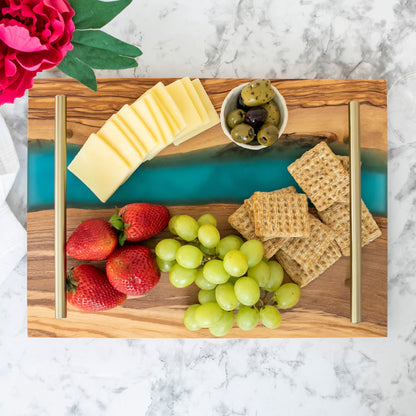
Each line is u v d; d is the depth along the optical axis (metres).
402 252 1.05
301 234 0.92
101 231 0.88
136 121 0.92
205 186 0.98
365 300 0.98
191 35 1.06
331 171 0.94
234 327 0.97
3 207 0.99
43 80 0.97
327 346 1.06
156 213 0.91
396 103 1.06
